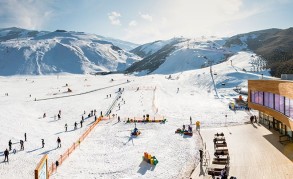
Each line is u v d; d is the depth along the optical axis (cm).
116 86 9888
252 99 4369
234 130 3997
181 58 19638
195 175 2503
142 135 4178
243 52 18638
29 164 3036
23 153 3397
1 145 3662
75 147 3666
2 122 4816
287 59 13025
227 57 18062
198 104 6762
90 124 5166
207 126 4419
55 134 4391
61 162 3064
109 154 3341
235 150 3053
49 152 3462
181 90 8944
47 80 13175
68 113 6178
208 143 3481
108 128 4766
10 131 4338
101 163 3030
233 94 7881
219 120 4822
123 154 3316
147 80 10944
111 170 2808
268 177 2322
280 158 2722
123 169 2823
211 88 8944
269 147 3073
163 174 2645
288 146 3073
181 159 3020
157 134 4188
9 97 8331
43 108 6650
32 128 4678
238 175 2392
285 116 3250
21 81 12975
